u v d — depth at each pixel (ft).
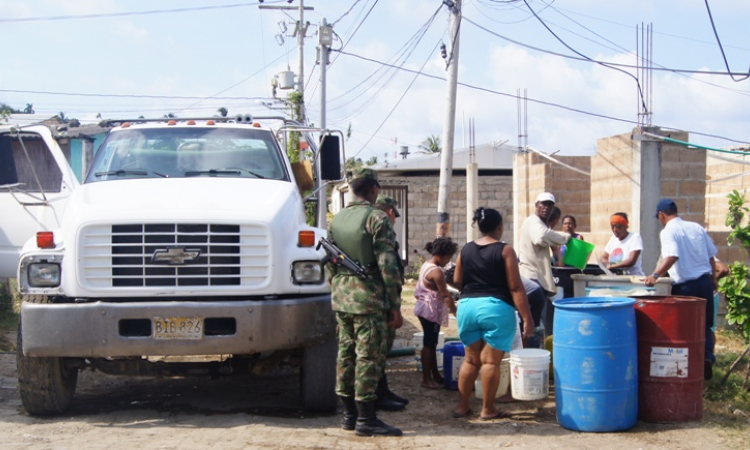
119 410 22.56
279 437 19.08
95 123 26.96
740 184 58.44
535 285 25.29
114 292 19.67
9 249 26.40
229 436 19.08
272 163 24.67
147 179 23.16
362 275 19.36
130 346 19.39
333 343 21.27
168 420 20.99
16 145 26.48
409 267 73.82
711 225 60.75
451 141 48.11
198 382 27.12
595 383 19.74
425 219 74.74
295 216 21.65
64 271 19.92
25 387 20.66
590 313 19.80
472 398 24.30
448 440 19.17
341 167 25.46
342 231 19.80
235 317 19.49
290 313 19.89
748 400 23.32
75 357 20.92
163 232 19.80
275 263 20.07
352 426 20.10
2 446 17.75
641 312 20.62
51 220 25.88
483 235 21.63
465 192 76.28
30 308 19.58
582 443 18.92
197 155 24.53
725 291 26.45
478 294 21.18
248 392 25.32
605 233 41.65
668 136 38.45
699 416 20.76
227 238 19.99
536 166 55.47
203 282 19.83
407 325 40.65
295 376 28.12
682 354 20.34
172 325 19.39
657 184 37.78
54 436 18.93
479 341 21.53
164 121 26.63
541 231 25.53
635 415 20.22
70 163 27.61
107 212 19.97
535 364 23.13
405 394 24.97
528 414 22.13
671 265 24.73
